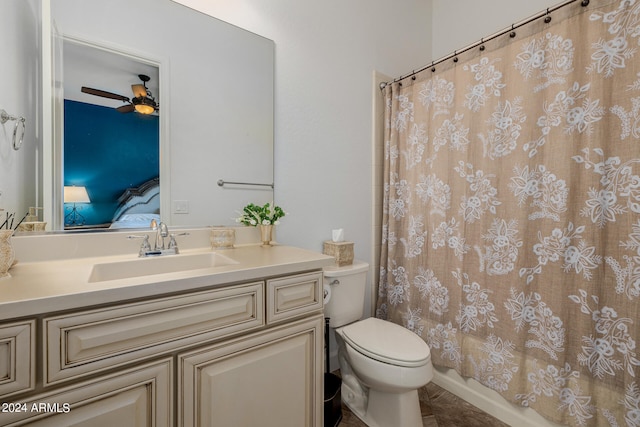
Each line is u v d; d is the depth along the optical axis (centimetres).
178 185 130
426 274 179
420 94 182
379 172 208
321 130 176
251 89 150
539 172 131
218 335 83
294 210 167
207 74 137
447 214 167
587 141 117
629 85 108
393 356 126
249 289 90
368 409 146
